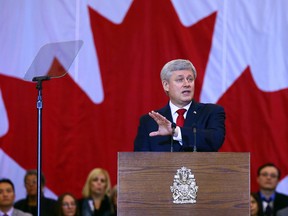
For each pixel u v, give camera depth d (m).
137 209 11.52
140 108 25.38
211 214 11.55
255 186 25.48
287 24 25.58
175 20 25.53
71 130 25.22
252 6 25.62
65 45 17.98
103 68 25.41
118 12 25.59
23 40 25.42
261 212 23.97
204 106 14.26
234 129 25.42
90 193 24.23
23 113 25.06
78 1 25.53
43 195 24.03
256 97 25.44
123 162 11.56
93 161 25.25
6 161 24.97
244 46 25.55
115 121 25.33
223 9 25.59
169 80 14.05
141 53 25.48
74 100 25.28
